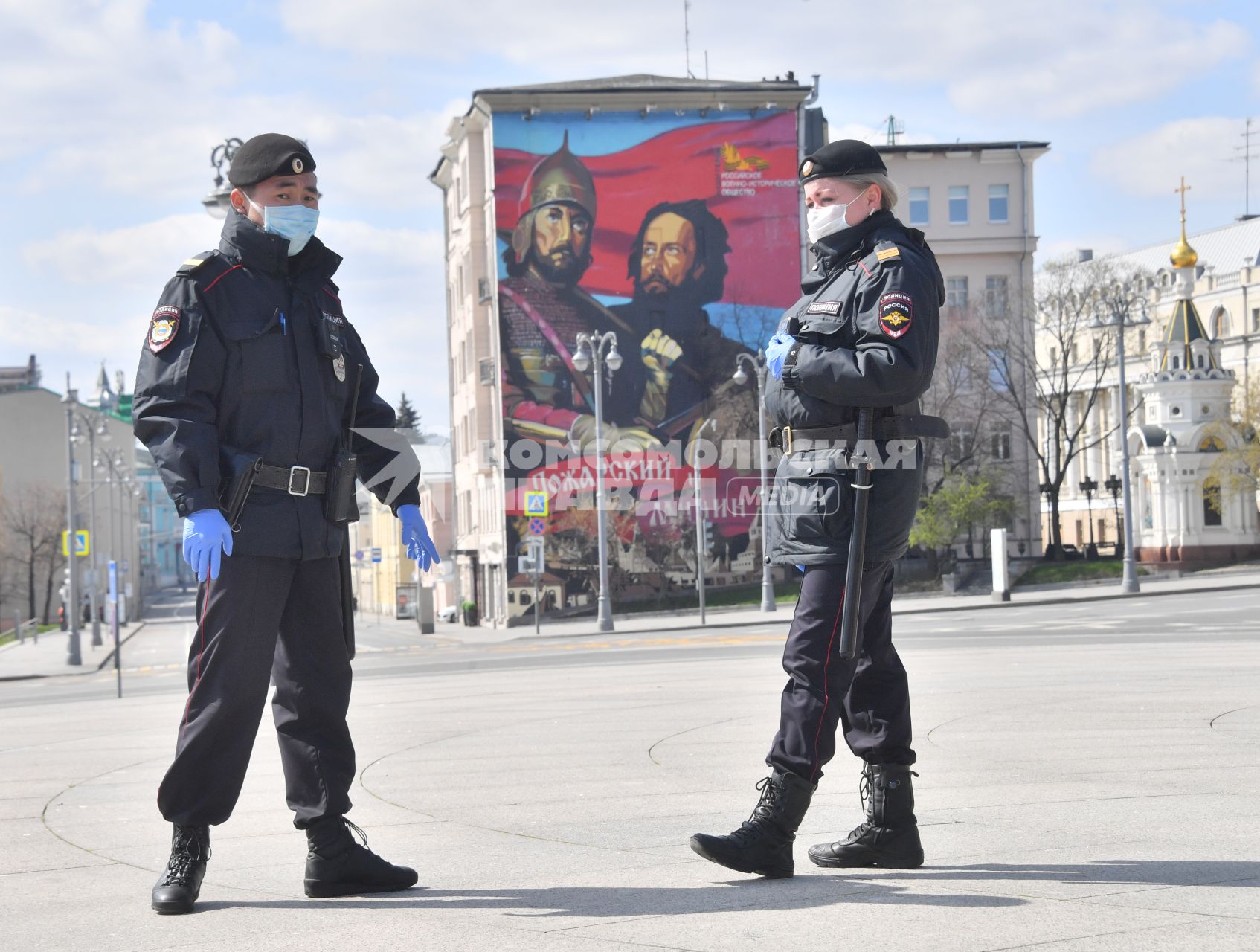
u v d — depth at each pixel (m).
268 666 4.49
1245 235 97.50
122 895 4.62
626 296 53.53
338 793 4.54
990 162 63.31
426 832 5.70
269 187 4.58
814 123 56.09
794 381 4.52
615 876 4.61
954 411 58.81
